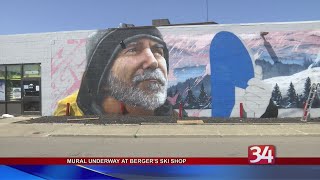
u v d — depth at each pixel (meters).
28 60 24.22
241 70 22.00
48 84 23.92
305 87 21.55
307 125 18.53
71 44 23.62
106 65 23.22
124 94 23.02
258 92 21.86
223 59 22.14
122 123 19.61
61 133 16.83
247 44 21.95
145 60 22.77
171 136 16.05
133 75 22.89
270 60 21.78
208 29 22.30
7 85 24.67
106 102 23.23
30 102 24.31
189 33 22.44
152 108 22.72
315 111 21.48
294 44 21.64
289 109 21.67
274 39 21.75
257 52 21.86
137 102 22.86
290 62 21.64
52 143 14.22
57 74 23.81
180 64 22.50
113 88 23.14
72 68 23.62
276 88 21.75
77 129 17.88
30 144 13.93
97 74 23.33
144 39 22.84
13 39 24.47
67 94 23.69
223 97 22.12
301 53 21.58
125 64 22.98
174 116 22.41
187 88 22.42
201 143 13.91
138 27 22.91
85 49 23.47
